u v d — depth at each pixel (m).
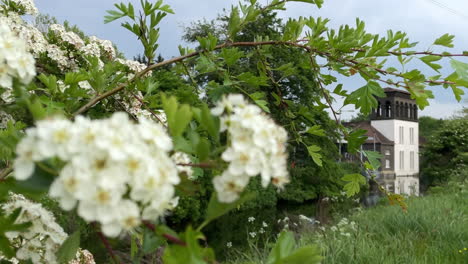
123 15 1.94
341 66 1.91
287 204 19.34
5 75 1.06
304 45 1.97
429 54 1.72
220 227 11.31
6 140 0.99
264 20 14.19
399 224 6.79
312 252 0.85
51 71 3.18
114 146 0.69
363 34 1.87
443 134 25.73
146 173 0.71
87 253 2.17
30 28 3.21
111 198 0.68
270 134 0.85
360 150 2.19
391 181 42.75
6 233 1.17
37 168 0.74
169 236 0.81
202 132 1.32
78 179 0.66
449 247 5.63
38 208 1.21
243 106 0.91
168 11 1.94
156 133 0.79
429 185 25.64
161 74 6.30
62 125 0.70
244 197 0.82
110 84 2.16
